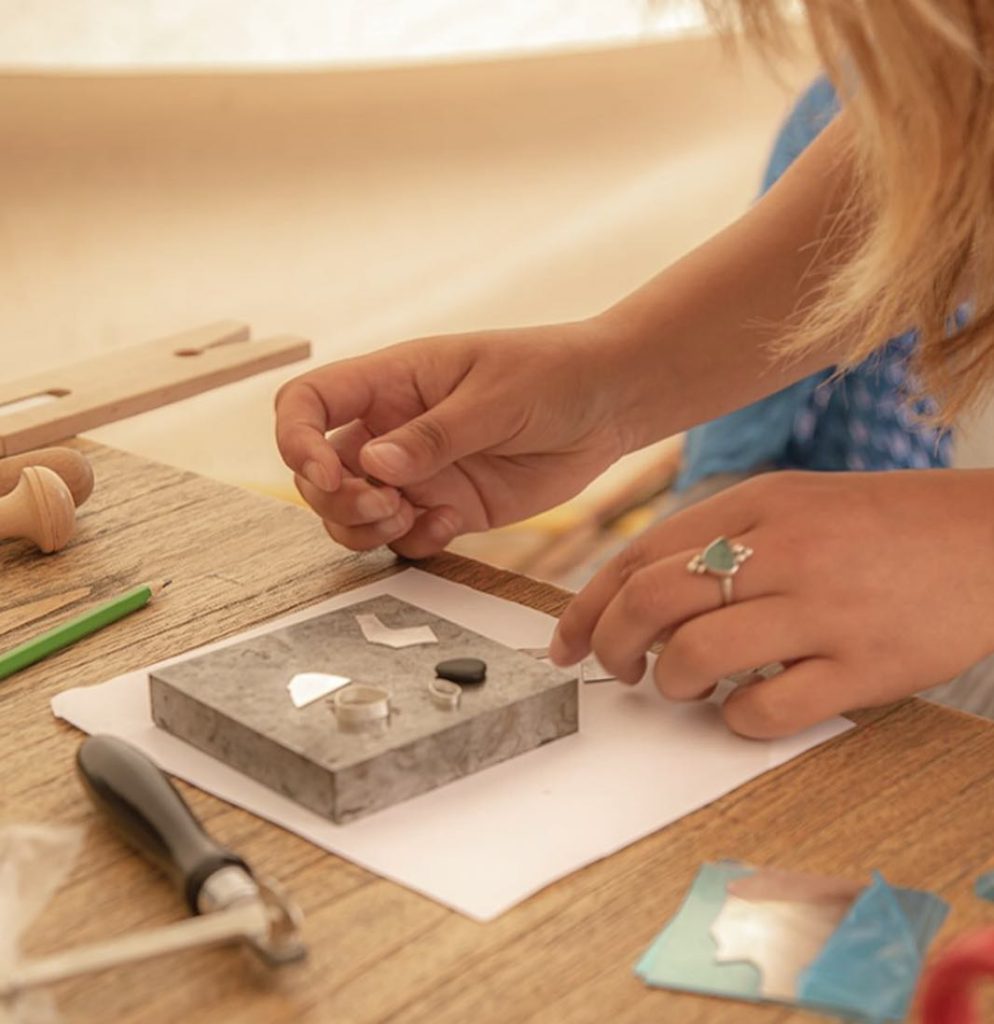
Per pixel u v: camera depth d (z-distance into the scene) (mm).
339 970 483
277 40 2330
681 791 587
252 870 528
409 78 2453
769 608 627
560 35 2469
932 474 671
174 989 474
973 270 726
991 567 638
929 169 604
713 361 880
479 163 2469
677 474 1913
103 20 2227
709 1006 471
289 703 601
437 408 808
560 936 502
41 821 566
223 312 2109
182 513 854
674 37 2498
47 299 2064
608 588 671
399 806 572
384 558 805
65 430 925
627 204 2471
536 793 584
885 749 621
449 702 595
